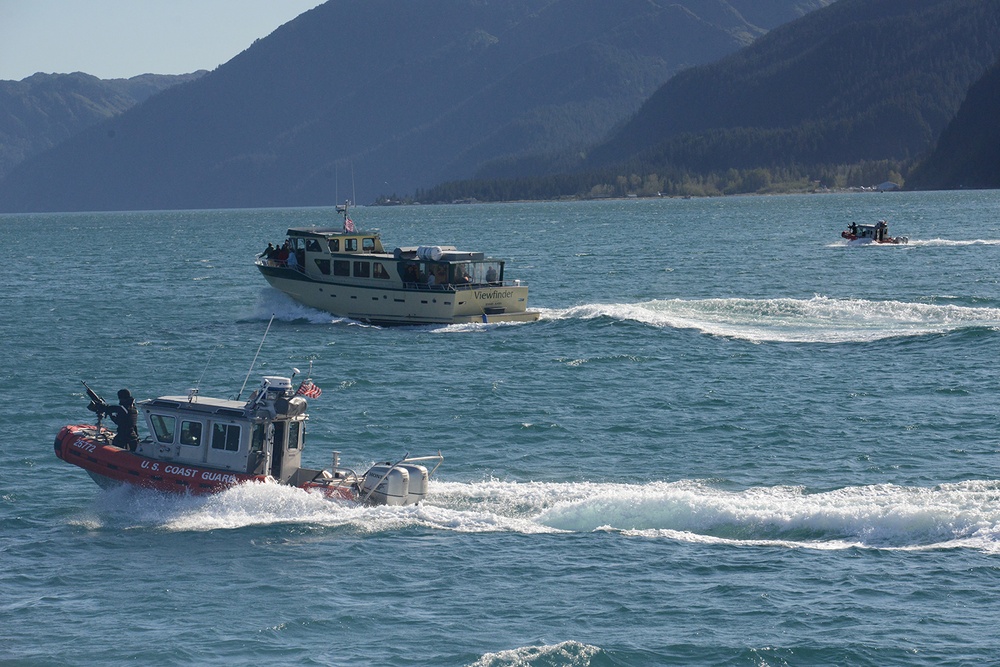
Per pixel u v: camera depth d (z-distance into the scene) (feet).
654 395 304.91
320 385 323.57
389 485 202.39
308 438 260.21
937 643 151.12
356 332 427.33
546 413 284.20
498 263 448.24
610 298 556.10
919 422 266.36
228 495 200.85
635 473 228.84
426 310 435.12
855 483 218.18
